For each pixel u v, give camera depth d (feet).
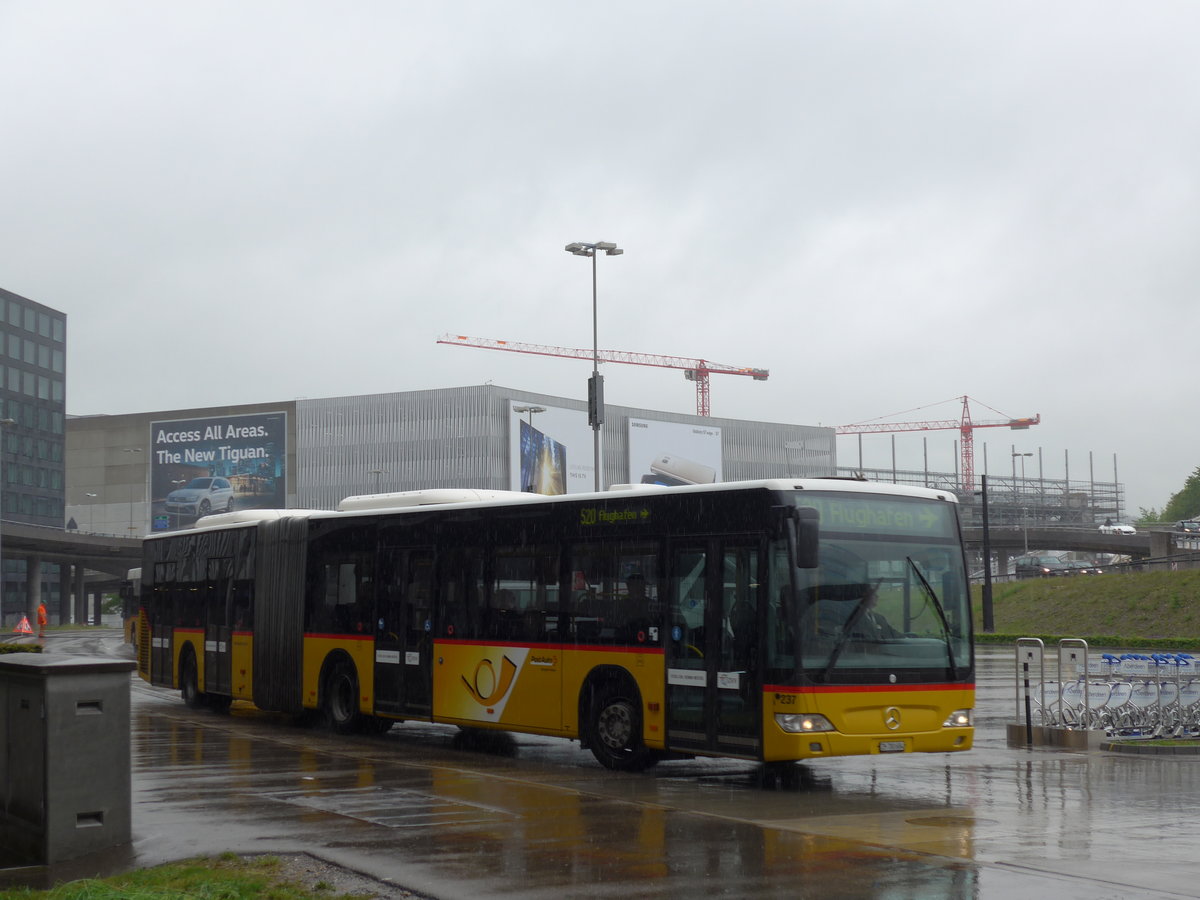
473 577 59.00
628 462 464.24
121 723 33.99
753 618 46.50
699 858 32.32
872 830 37.01
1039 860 32.32
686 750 48.49
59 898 27.04
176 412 467.52
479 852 32.91
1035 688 71.61
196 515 461.37
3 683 34.91
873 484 48.49
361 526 66.54
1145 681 64.39
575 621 53.62
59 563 390.83
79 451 479.41
